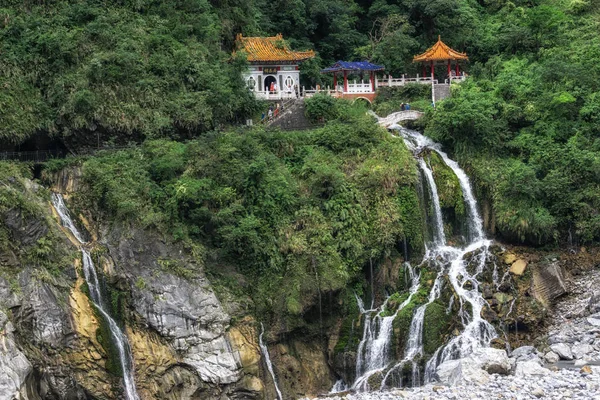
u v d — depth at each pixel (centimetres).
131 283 5131
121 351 5000
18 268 4853
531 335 5425
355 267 5675
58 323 4809
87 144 6053
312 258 5534
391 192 5991
